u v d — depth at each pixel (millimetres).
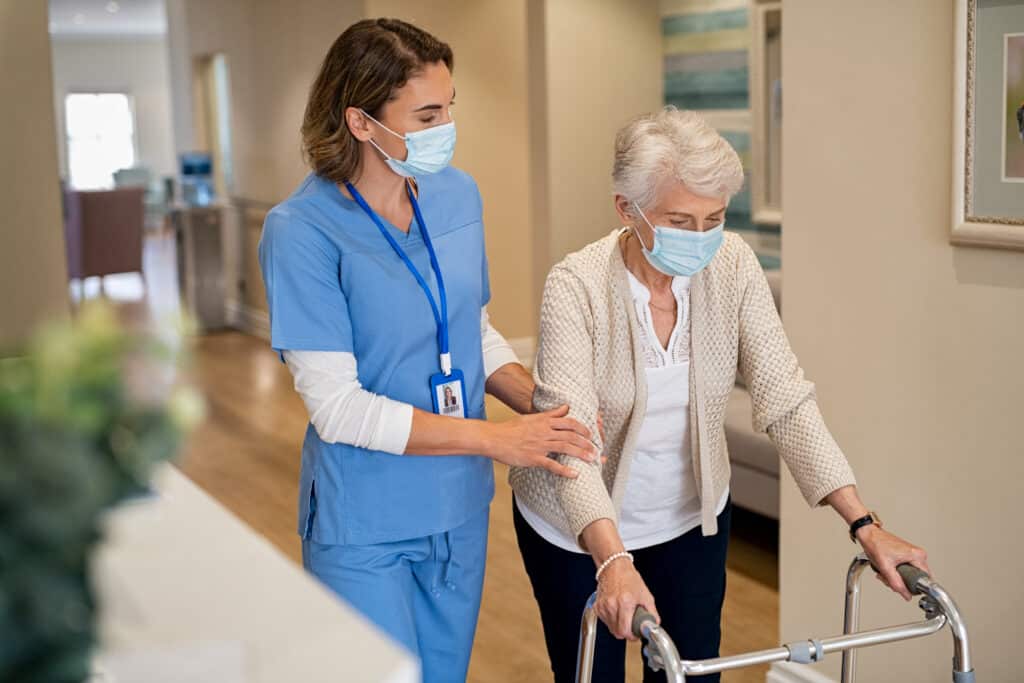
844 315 2705
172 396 754
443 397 2037
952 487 2543
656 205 1828
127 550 1187
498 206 7523
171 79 11602
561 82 6176
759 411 2033
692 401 2018
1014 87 2252
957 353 2479
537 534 2100
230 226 9531
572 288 1967
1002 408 2412
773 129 5445
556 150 6227
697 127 1825
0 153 4332
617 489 2023
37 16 4387
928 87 2438
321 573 2074
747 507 4148
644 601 1660
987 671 2539
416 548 2082
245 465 5488
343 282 1957
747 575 3961
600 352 1982
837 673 2879
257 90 8664
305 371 1951
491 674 3312
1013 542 2441
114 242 11492
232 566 1140
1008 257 2350
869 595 2789
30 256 4453
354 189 1979
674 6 6191
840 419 2758
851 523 1896
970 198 2363
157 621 1012
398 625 2064
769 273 4898
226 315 9453
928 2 2414
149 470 750
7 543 695
